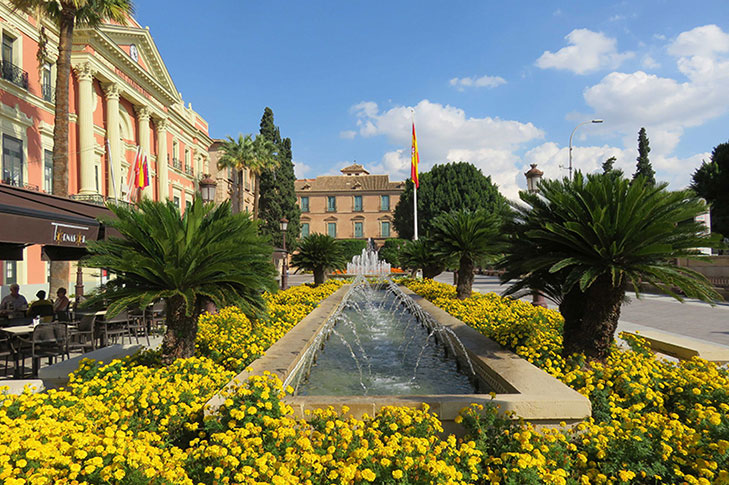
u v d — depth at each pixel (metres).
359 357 6.95
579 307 5.33
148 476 2.47
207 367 4.61
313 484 2.56
